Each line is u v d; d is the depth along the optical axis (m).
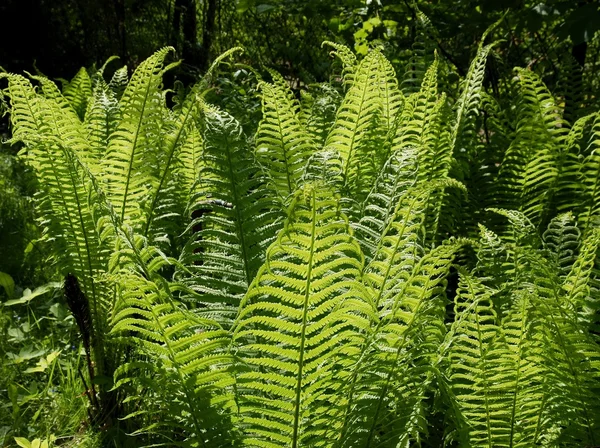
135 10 9.75
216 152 2.19
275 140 2.56
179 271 2.27
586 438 1.99
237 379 1.91
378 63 2.50
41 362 2.88
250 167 2.21
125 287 1.85
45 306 3.57
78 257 2.70
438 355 1.98
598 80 4.43
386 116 2.80
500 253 2.26
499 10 3.83
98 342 2.76
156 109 2.63
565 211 2.78
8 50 8.91
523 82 2.80
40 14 8.95
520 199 2.81
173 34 9.21
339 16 4.97
